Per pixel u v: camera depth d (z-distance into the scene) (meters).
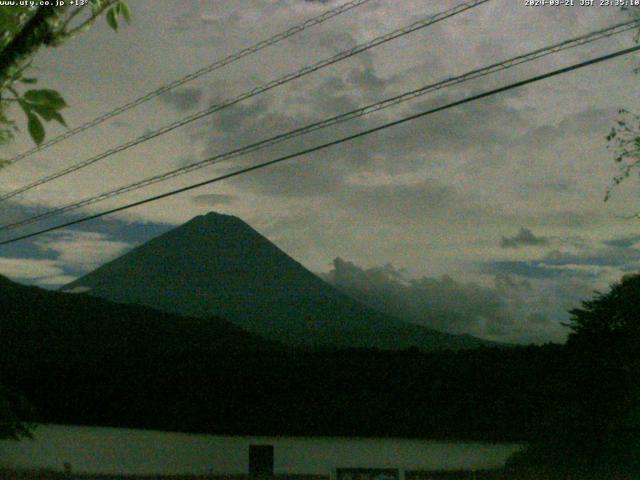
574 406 21.59
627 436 20.22
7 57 3.16
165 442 32.06
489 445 27.95
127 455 28.44
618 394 20.58
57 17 3.26
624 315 20.67
